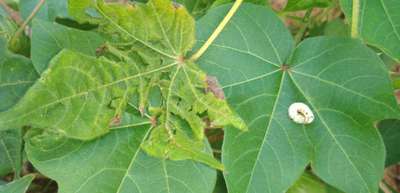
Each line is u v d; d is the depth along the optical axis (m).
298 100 0.43
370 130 0.43
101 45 0.42
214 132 0.54
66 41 0.43
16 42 0.52
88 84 0.38
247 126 0.42
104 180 0.40
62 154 0.40
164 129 0.41
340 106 0.43
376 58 0.43
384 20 0.44
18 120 0.36
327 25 0.65
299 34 0.64
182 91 0.41
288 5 0.54
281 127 0.43
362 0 0.45
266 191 0.41
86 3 0.40
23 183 0.45
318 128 0.43
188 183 0.41
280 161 0.42
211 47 0.42
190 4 0.52
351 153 0.43
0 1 0.60
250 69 0.43
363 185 0.43
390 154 0.57
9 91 0.46
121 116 0.40
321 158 0.43
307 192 0.49
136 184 0.40
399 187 0.79
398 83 0.49
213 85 0.41
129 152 0.41
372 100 0.43
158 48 0.41
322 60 0.43
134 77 0.40
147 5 0.39
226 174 0.41
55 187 0.59
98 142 0.41
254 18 0.43
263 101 0.43
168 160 0.41
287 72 0.43
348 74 0.43
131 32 0.41
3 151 0.47
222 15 0.43
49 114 0.37
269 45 0.43
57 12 0.55
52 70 0.36
